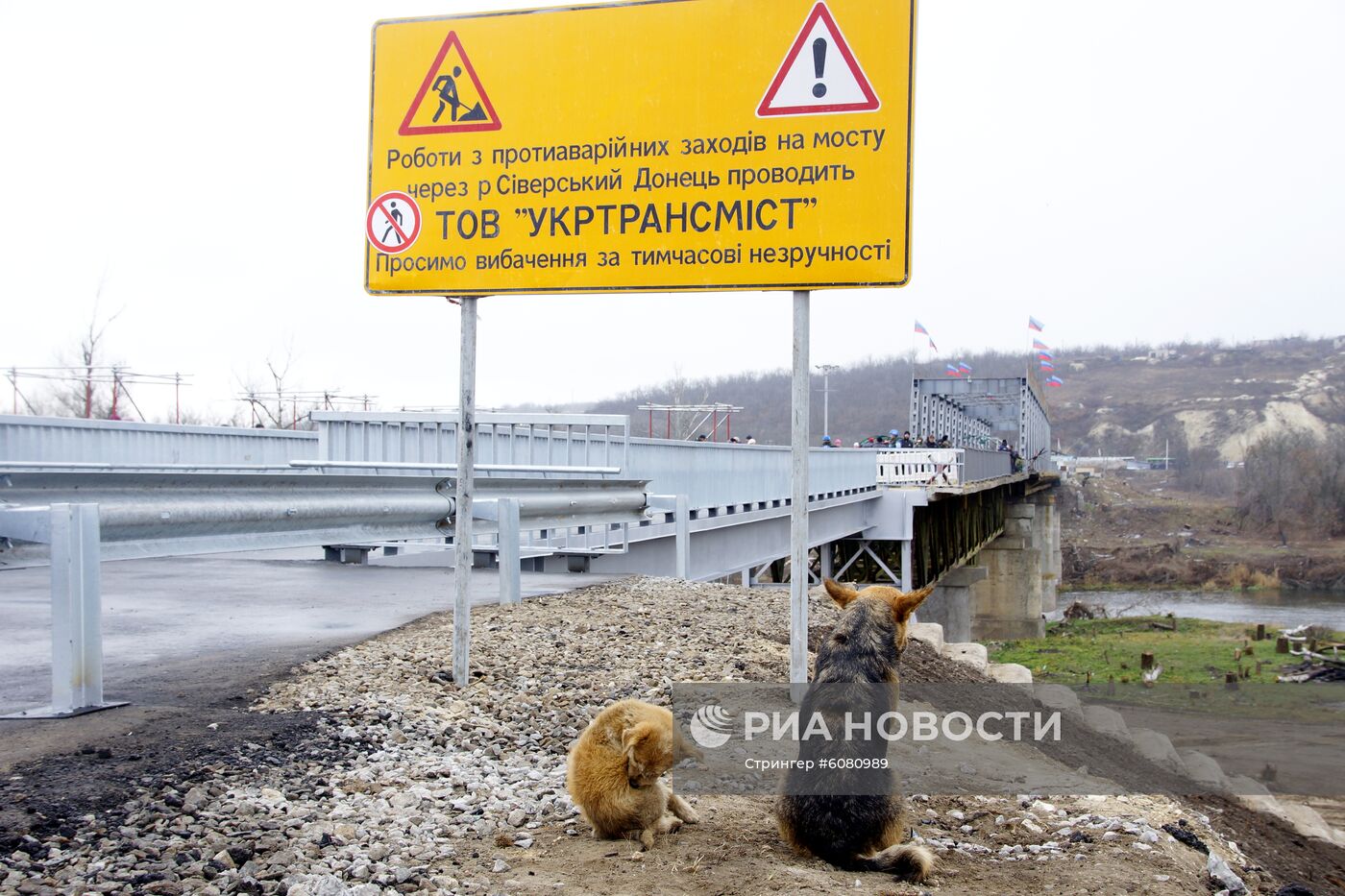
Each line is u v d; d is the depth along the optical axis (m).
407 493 10.16
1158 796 8.02
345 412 18.19
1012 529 70.56
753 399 100.38
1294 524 103.25
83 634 6.29
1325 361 195.50
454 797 5.24
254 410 46.03
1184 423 180.38
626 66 7.81
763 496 22.16
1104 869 4.88
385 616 10.17
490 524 11.17
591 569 16.23
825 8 7.50
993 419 84.88
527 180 7.96
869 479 33.16
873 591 4.88
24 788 4.74
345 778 5.30
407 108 8.12
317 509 8.76
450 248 8.09
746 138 7.64
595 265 7.90
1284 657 48.53
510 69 7.97
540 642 8.91
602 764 4.66
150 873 3.96
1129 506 120.25
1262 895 5.94
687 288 7.77
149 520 6.98
